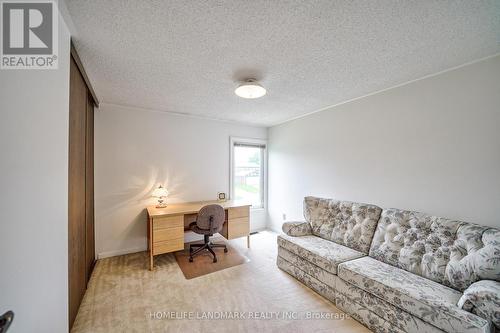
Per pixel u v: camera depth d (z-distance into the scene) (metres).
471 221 1.87
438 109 2.07
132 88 2.42
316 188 3.43
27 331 0.90
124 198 3.08
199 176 3.72
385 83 2.32
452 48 1.66
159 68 1.96
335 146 3.11
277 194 4.28
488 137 1.78
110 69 1.96
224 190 3.99
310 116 3.52
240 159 4.27
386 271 1.80
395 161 2.41
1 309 0.74
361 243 2.26
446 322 1.28
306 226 2.81
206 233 2.95
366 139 2.71
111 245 3.00
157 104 3.02
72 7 1.20
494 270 1.39
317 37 1.51
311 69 2.00
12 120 0.83
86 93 2.19
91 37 1.49
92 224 2.71
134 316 1.79
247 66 1.93
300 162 3.73
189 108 3.22
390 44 1.60
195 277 2.45
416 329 1.41
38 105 1.02
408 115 2.29
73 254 1.69
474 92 1.85
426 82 2.15
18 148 0.86
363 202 2.74
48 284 1.10
